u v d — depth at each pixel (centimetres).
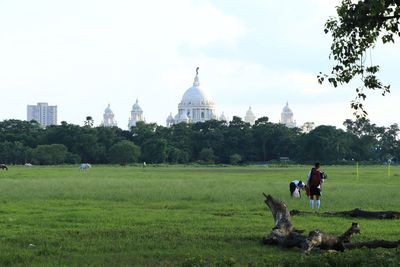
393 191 5569
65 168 16025
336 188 6028
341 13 2500
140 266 1978
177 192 5266
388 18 2419
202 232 2722
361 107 2602
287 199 4766
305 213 3559
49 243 2414
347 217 3422
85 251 2253
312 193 4112
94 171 12688
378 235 2678
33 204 4116
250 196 4891
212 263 1952
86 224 2998
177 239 2511
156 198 4691
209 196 4859
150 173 11362
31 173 10706
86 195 4922
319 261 1930
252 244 2422
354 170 14812
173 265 1992
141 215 3416
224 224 3022
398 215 3350
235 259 2058
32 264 1998
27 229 2811
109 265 1992
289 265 1917
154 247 2341
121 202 4344
